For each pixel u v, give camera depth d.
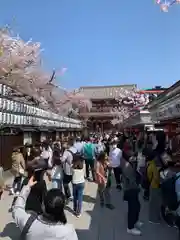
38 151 8.30
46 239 2.45
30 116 15.40
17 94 12.95
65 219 2.60
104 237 5.87
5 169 13.69
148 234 6.01
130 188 6.07
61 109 27.72
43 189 4.25
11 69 11.16
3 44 11.02
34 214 2.70
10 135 14.62
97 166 8.12
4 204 8.06
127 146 10.34
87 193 9.79
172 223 6.29
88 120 66.69
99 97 71.88
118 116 56.16
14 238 5.68
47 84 16.58
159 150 6.85
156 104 11.17
